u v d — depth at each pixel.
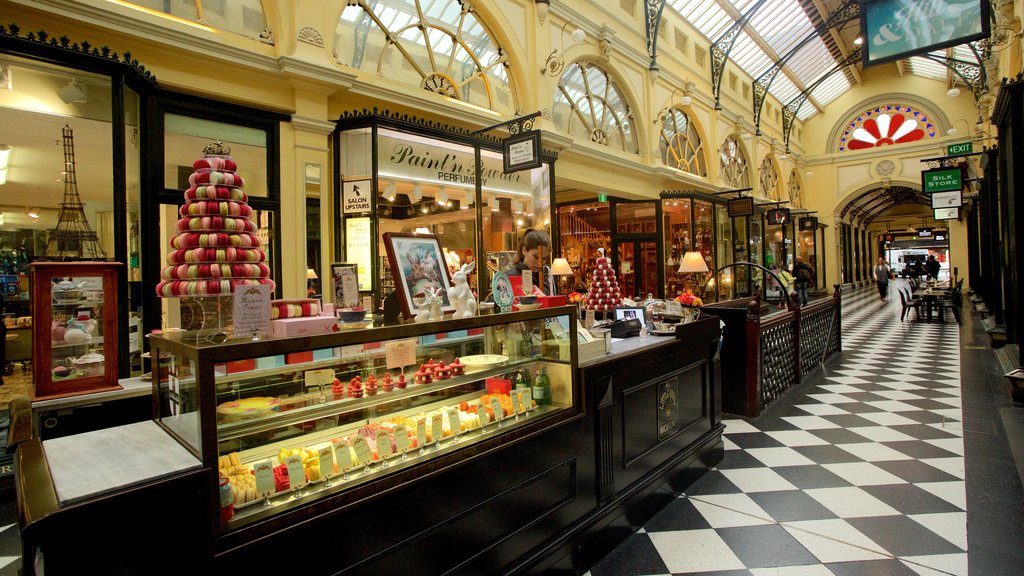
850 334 10.59
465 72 6.70
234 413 1.56
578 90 8.77
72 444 1.50
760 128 16.36
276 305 1.80
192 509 1.27
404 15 5.93
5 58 3.27
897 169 18.80
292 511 1.45
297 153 4.79
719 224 12.74
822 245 20.50
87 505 1.12
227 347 1.37
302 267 4.79
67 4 3.47
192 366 1.38
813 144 20.64
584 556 2.42
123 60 3.65
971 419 4.55
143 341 3.92
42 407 2.62
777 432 4.38
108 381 2.87
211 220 1.63
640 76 10.27
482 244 6.29
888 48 7.00
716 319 3.88
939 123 18.00
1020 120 4.81
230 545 1.32
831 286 20.38
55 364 2.73
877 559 2.42
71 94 3.55
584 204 11.65
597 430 2.59
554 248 7.39
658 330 3.88
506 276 2.57
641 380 2.96
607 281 4.19
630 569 2.42
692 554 2.53
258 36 4.61
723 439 4.25
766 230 16.59
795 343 6.01
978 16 6.48
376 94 5.36
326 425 1.85
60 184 3.64
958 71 14.56
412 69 6.02
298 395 1.76
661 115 10.84
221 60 4.24
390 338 1.74
